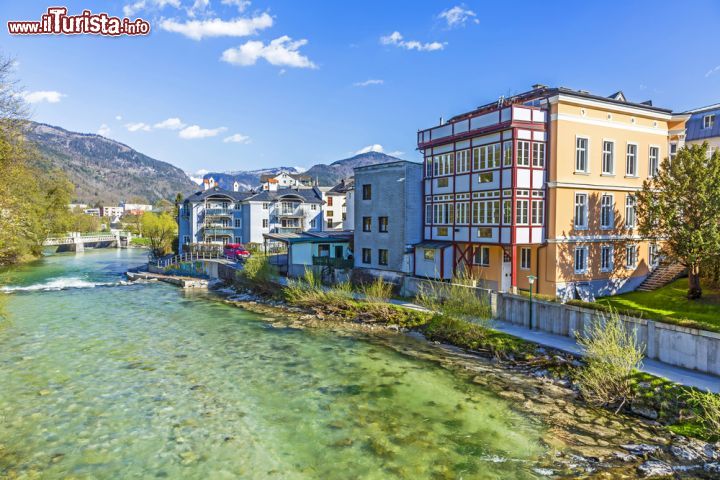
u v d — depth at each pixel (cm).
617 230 2841
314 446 1230
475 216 2794
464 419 1380
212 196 7294
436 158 3131
